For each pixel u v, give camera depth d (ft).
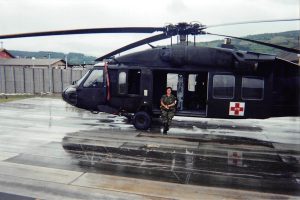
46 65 185.78
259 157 28.12
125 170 23.43
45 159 25.45
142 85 37.22
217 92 35.58
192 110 38.09
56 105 61.98
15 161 24.68
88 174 22.29
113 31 31.04
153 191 19.67
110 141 32.17
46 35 31.04
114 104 38.60
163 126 39.86
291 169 24.90
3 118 45.42
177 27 32.60
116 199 18.40
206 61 35.29
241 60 33.99
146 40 35.01
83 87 39.45
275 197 19.33
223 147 31.30
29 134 34.76
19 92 88.43
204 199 18.70
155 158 26.73
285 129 42.73
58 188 19.71
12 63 189.26
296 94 35.35
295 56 98.89
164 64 36.55
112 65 38.42
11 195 18.49
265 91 34.96
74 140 32.22
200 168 24.48
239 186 20.95
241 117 35.78
